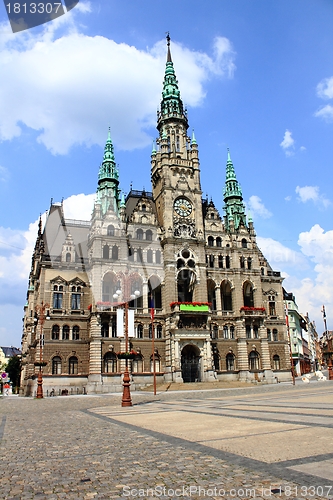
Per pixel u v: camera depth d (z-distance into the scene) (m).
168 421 22.52
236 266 91.44
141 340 78.94
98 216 82.12
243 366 85.31
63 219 86.00
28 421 27.38
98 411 32.72
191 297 86.69
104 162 90.88
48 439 18.52
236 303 89.25
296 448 13.28
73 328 77.31
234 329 88.25
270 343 94.06
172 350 78.62
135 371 77.62
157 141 96.06
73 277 80.00
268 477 10.38
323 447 13.18
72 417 28.75
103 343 75.50
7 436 20.20
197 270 85.56
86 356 76.56
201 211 90.06
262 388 59.22
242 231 95.19
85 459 13.67
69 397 54.00
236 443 14.73
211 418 22.83
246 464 11.72
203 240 87.75
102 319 76.56
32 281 104.44
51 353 74.69
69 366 75.38
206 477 10.76
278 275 100.88
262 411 25.14
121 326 40.28
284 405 28.45
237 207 101.44
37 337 75.56
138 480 10.87
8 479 11.47
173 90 98.06
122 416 27.23
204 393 52.81
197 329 79.88
